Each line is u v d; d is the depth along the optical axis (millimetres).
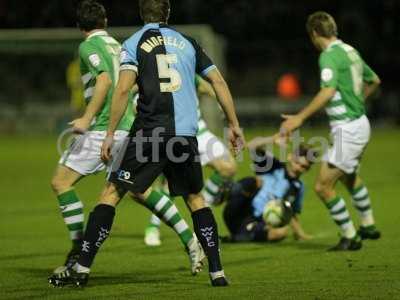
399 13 111625
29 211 40500
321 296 20281
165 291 21266
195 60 21562
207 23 111562
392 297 20062
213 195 30875
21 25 100562
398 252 27203
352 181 29938
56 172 23859
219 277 21797
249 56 113062
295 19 114125
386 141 85188
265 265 25297
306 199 43406
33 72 102250
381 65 111000
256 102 106562
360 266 24703
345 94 27516
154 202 23828
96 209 21625
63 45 89500
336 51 27422
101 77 22641
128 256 27500
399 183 49938
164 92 20984
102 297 20578
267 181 30625
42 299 20500
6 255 28062
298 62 112750
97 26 24047
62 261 26812
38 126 102438
